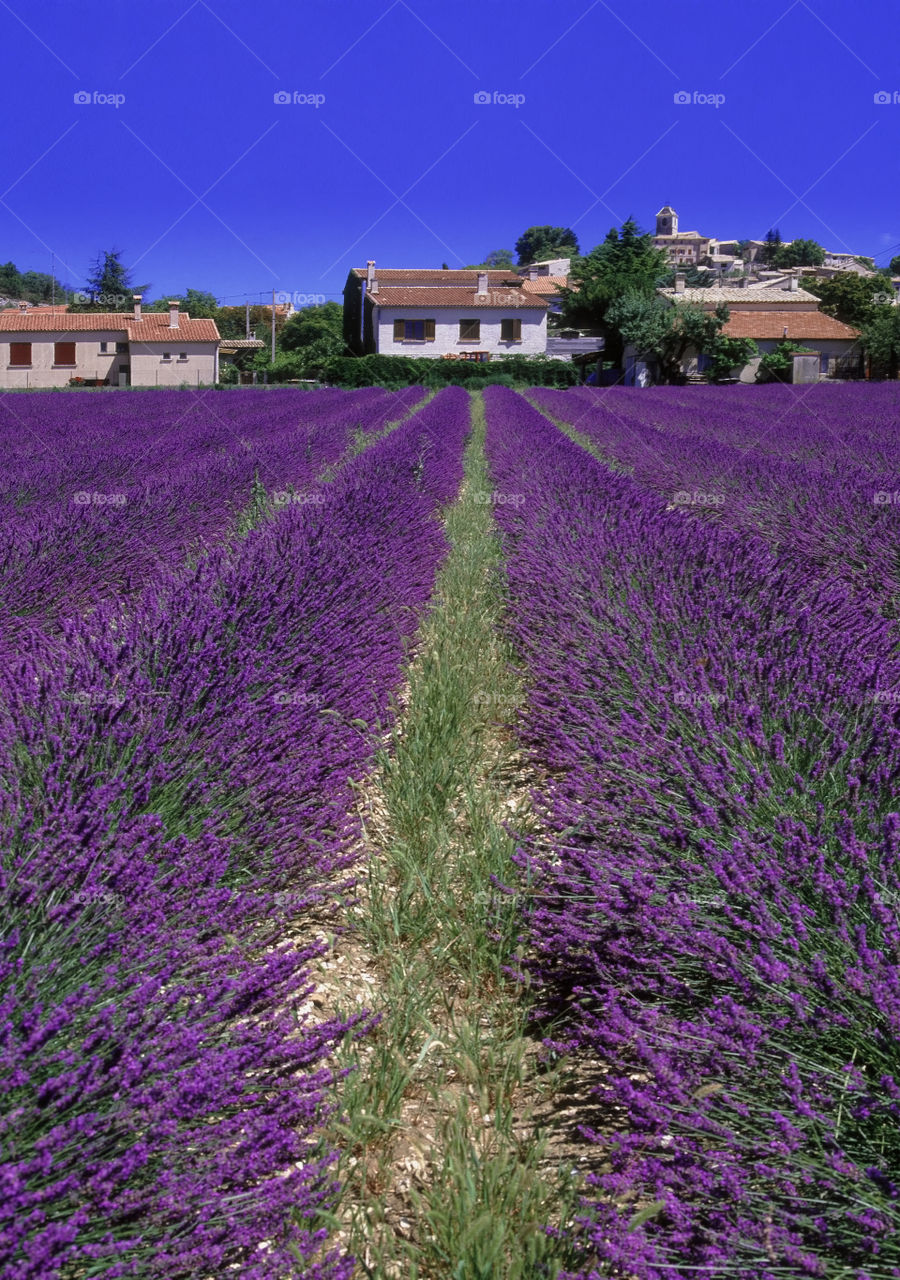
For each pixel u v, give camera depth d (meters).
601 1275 1.60
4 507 6.97
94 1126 1.51
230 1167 1.59
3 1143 1.46
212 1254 1.45
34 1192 1.38
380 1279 1.64
